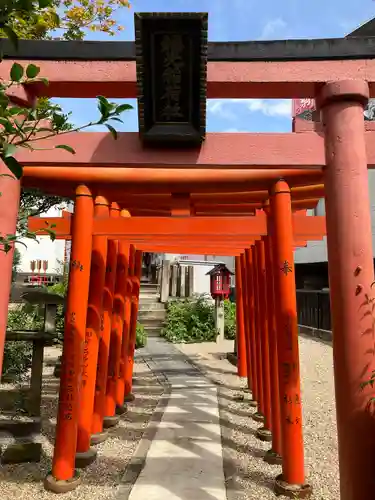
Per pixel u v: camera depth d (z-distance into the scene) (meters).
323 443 4.41
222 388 6.98
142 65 2.37
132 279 6.22
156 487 3.33
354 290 2.48
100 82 2.72
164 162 2.73
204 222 3.78
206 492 3.26
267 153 2.71
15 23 3.87
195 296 15.48
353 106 2.65
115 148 2.76
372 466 2.31
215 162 2.72
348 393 2.41
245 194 4.70
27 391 3.99
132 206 5.34
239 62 2.70
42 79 1.41
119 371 5.64
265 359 4.73
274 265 3.58
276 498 3.20
